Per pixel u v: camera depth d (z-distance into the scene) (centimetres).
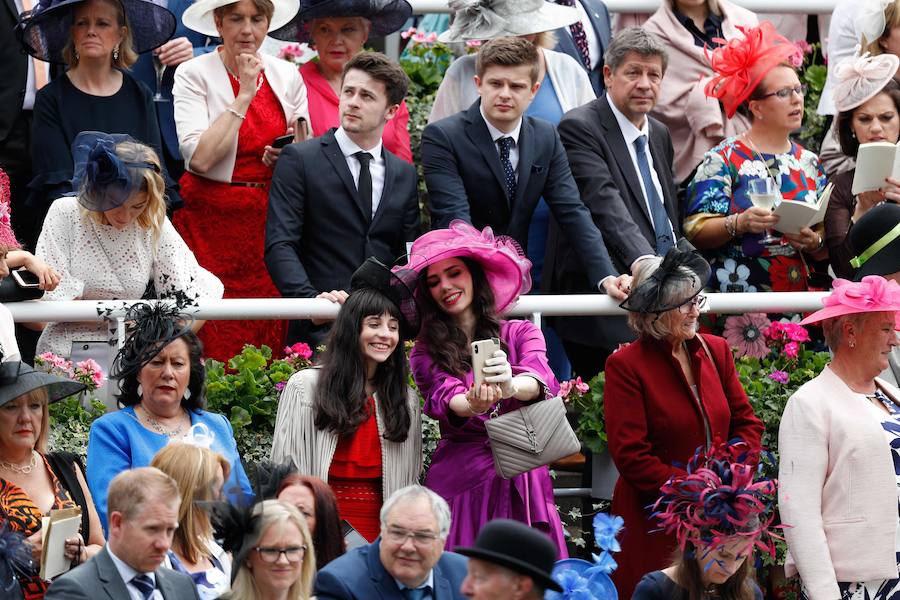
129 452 2350
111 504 1972
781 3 3684
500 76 2948
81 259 2748
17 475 2234
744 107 3525
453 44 3781
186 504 2184
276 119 3244
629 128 3062
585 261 2911
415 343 2536
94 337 2725
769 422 2819
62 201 2767
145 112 3197
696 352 2556
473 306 2536
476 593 1708
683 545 2153
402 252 3012
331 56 3350
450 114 3359
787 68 3155
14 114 3297
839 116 3331
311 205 2939
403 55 3869
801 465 2453
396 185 2997
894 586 2442
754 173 3142
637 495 2498
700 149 3488
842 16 3531
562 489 2870
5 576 2027
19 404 2227
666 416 2491
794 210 3014
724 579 2152
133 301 2650
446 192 2962
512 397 2464
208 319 2661
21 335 3022
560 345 3125
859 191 3105
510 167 2983
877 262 2803
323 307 2689
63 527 2102
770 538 2366
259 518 1956
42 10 3109
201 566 2188
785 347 2914
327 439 2405
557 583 1697
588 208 2998
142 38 3209
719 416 2520
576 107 3169
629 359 2519
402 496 2067
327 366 2419
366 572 2064
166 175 3028
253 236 3209
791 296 2812
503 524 1723
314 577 2069
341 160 2961
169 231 2811
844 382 2506
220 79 3256
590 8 3588
